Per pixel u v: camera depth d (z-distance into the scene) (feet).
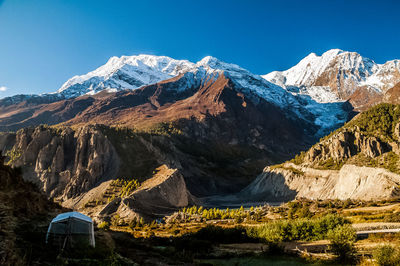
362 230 168.14
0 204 101.76
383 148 465.06
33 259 72.33
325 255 116.78
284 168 649.20
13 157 555.28
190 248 165.68
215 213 342.03
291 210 311.06
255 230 186.29
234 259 133.08
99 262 85.30
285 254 131.13
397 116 526.98
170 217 359.25
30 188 137.69
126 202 387.75
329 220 167.63
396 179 351.46
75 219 99.09
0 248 66.59
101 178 522.47
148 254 129.80
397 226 169.58
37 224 104.78
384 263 91.97
